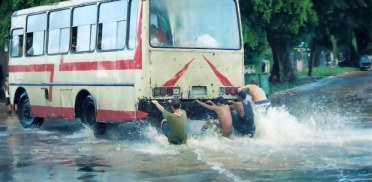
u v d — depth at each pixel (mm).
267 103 17031
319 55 88000
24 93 20797
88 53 17406
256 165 12203
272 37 41719
